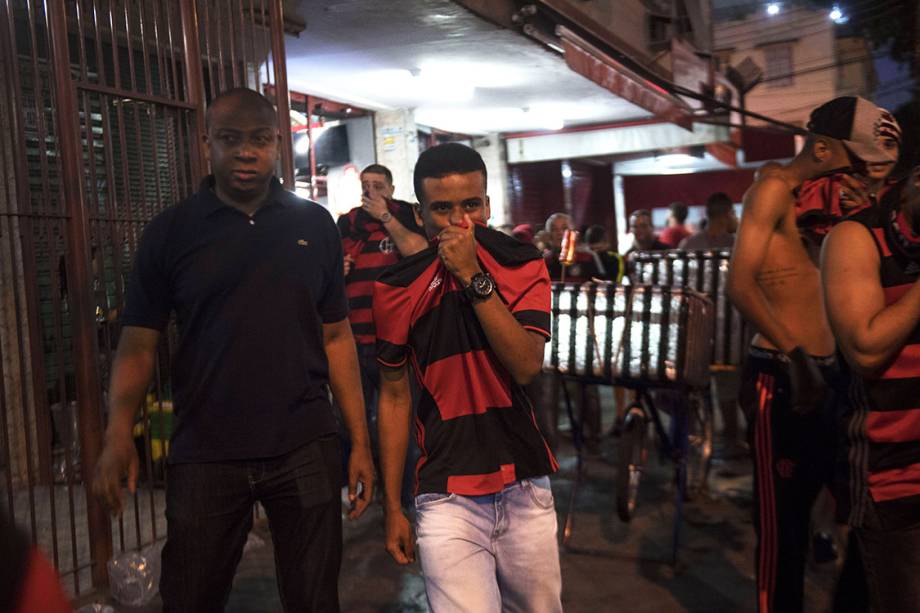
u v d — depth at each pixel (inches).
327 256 108.3
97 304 174.2
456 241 85.4
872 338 89.1
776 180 123.6
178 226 101.4
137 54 201.3
